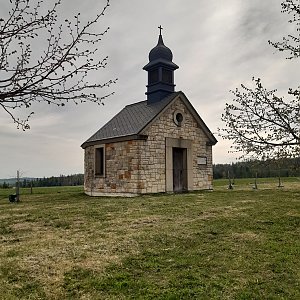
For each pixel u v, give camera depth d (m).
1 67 3.05
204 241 6.42
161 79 17.88
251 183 32.22
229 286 4.38
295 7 7.03
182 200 12.38
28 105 3.24
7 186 31.28
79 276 4.77
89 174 18.17
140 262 5.27
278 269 4.94
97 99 3.61
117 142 16.33
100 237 6.84
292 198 12.77
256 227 7.50
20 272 4.92
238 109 7.26
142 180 15.34
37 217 9.39
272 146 7.02
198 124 18.34
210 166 18.83
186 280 4.55
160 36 18.81
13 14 3.06
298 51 7.25
